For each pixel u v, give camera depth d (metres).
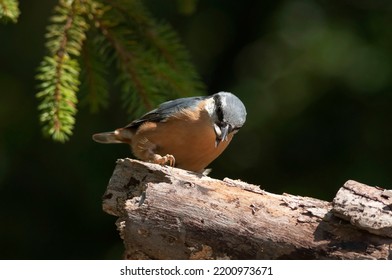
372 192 5.24
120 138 7.75
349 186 5.29
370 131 12.49
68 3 6.65
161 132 7.16
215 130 7.16
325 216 5.30
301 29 13.43
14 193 12.60
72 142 12.66
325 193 12.45
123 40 6.95
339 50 12.86
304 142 12.84
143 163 5.81
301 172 12.76
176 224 5.39
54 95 6.40
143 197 5.54
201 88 7.43
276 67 13.32
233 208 5.41
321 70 12.84
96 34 6.91
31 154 12.64
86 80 7.04
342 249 5.17
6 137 12.51
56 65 6.46
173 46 7.16
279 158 12.88
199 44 14.16
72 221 12.66
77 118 12.64
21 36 13.05
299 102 12.91
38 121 12.59
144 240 5.45
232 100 7.36
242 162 12.97
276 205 5.42
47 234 12.60
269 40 13.72
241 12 14.09
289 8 13.68
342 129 12.70
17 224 12.55
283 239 5.25
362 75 12.61
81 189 12.62
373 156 12.36
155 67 7.04
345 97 12.73
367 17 13.05
